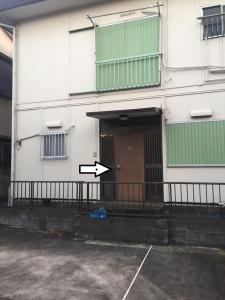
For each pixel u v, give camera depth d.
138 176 7.72
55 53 8.78
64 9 8.68
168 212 6.58
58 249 5.99
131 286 4.27
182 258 5.34
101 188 8.01
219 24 7.11
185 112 7.24
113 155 7.99
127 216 6.56
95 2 8.30
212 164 6.91
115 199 7.86
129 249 5.89
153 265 5.03
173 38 7.48
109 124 8.08
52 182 7.86
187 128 7.20
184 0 7.46
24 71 9.15
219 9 7.20
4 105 10.73
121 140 7.95
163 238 6.11
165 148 7.40
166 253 5.62
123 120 7.94
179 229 6.13
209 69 7.10
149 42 7.65
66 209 7.57
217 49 7.07
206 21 7.23
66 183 8.32
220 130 6.89
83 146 8.27
